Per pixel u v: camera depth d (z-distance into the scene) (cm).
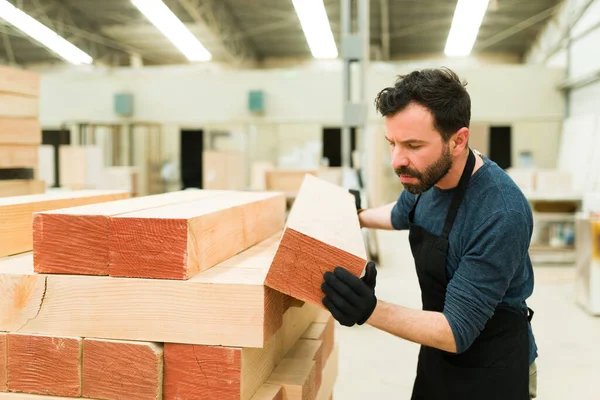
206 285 98
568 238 702
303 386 120
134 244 99
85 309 101
